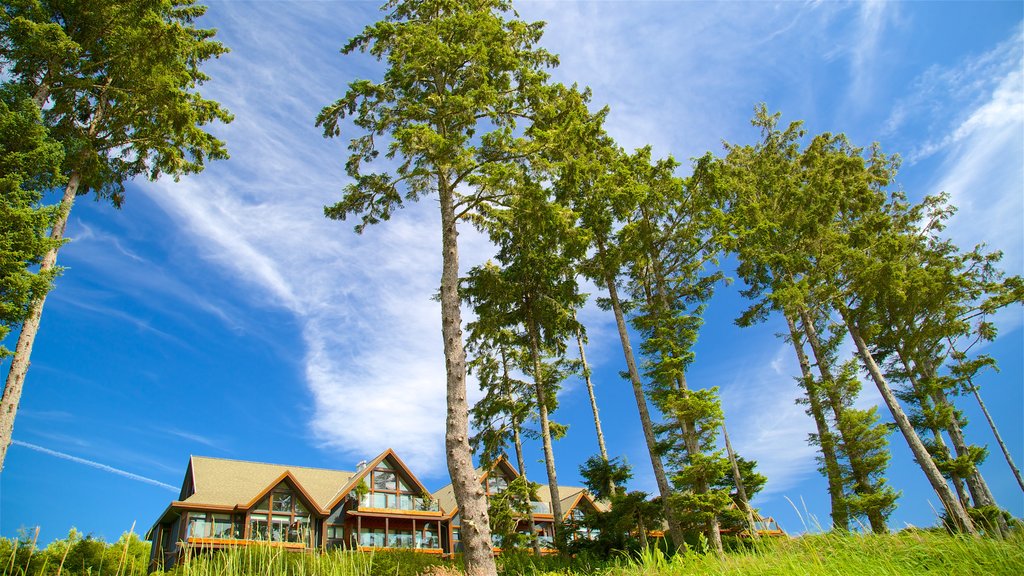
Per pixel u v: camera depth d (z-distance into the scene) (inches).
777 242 909.2
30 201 496.7
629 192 740.7
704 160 741.3
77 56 578.9
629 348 741.9
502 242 825.5
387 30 631.2
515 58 647.1
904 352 884.0
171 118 649.0
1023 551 248.7
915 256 1027.3
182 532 959.6
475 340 837.8
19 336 506.6
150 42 595.8
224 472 1166.3
